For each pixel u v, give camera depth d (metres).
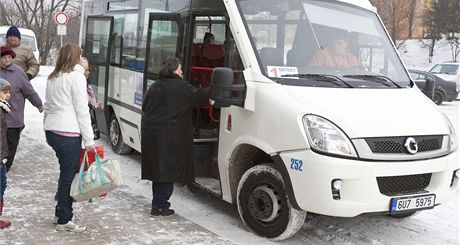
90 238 4.91
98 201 6.10
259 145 5.01
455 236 5.56
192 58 6.57
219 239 5.00
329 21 5.91
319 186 4.52
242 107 5.17
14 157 7.73
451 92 20.55
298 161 4.64
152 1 7.41
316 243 5.20
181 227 5.31
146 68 7.31
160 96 5.46
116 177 4.80
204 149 6.13
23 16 41.25
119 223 5.36
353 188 4.50
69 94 4.76
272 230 5.07
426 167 4.77
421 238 5.48
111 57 8.93
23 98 6.94
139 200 6.23
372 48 6.04
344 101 4.91
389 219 6.03
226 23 5.61
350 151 4.50
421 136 4.83
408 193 4.79
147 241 4.89
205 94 5.39
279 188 4.93
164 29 6.88
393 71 5.98
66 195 4.95
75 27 41.44
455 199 6.80
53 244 4.73
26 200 5.98
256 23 5.49
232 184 5.54
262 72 5.17
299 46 5.57
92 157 4.92
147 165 5.53
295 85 5.09
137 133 7.66
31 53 7.98
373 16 6.40
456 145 5.21
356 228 5.69
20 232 4.98
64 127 4.77
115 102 8.64
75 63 4.83
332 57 5.64
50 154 8.37
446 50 46.97
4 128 5.18
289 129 4.73
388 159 4.59
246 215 5.32
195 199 6.48
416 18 50.22
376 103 5.03
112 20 8.98
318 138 4.55
